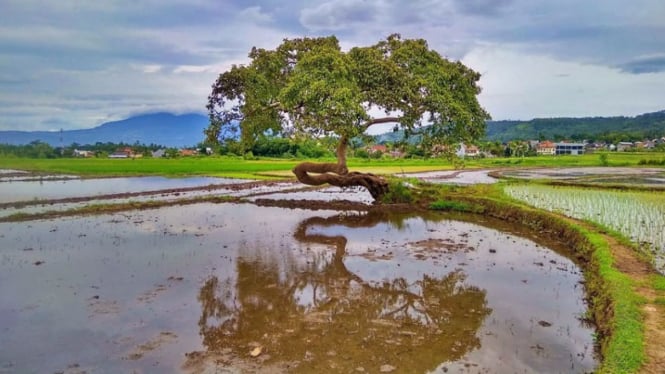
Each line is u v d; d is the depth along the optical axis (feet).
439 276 31.32
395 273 32.01
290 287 28.81
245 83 62.13
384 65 55.77
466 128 60.08
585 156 250.16
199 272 31.76
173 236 43.68
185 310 24.64
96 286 28.50
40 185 93.50
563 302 26.30
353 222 52.80
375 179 67.31
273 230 47.39
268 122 66.44
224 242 41.34
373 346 20.62
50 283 29.04
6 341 20.70
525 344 20.80
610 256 31.07
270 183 100.68
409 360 19.26
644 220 45.39
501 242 42.11
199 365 18.67
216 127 66.69
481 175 132.57
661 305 22.08
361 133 59.47
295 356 19.56
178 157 245.04
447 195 65.21
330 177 66.95
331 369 18.44
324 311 24.85
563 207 54.29
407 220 54.44
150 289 28.02
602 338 20.71
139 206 62.69
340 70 53.67
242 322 23.17
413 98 55.42
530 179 101.65
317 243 41.29
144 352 19.77
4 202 64.03
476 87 63.98
